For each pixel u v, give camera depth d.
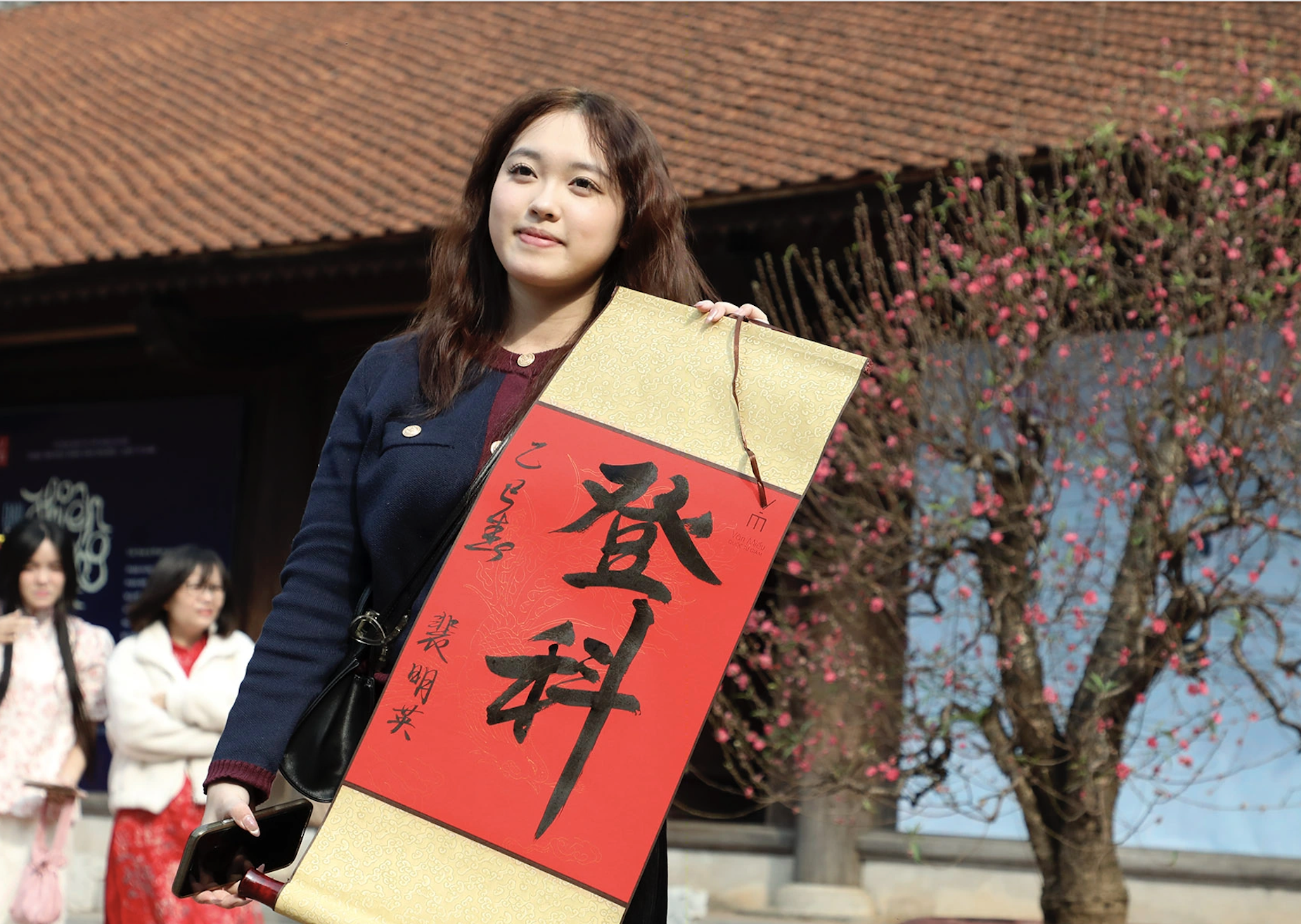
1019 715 4.34
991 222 4.69
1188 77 6.39
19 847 4.03
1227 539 4.63
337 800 1.41
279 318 7.50
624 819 1.39
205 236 6.97
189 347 7.35
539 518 1.48
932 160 5.72
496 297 1.70
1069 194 4.65
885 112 6.72
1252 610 5.04
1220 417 4.54
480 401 1.59
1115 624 4.34
